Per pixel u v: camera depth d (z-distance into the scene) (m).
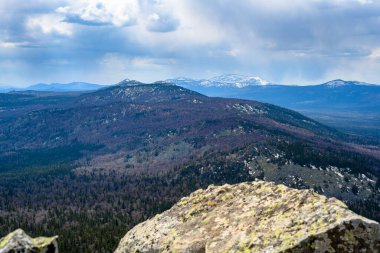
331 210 24.44
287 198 29.36
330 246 22.28
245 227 28.52
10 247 19.41
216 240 28.91
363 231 22.33
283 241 23.73
